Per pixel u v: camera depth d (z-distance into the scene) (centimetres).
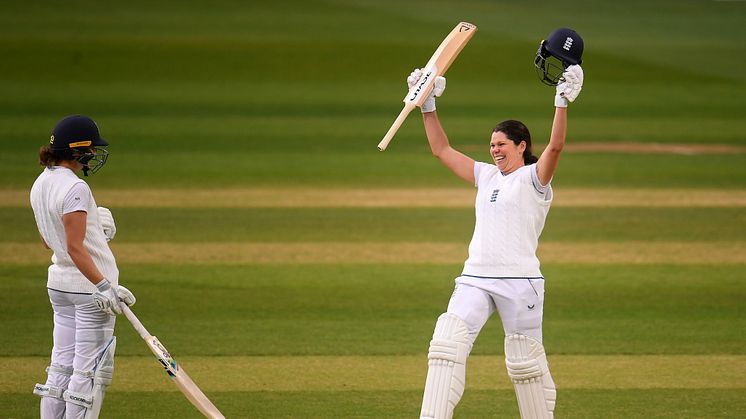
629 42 10338
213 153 5581
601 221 4200
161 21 10869
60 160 1970
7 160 5291
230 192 4672
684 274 3441
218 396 2355
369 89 7956
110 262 1989
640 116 6969
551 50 1953
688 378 2488
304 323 2912
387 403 2319
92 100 7250
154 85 7925
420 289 3269
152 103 7188
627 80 8431
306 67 8781
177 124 6431
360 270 3475
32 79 8019
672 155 5678
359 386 2427
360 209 4391
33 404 2270
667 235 3975
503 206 1992
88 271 1888
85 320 1956
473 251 2022
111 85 7875
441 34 10481
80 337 1958
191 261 3541
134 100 7294
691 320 2959
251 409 2275
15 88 7638
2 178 4862
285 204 4453
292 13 11675
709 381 2467
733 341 2773
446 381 1923
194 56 9125
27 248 3684
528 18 11794
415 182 4962
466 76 8475
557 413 2258
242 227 4041
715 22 11906
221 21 11012
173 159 5403
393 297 3180
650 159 5556
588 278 3394
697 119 6888
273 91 7788
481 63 8975
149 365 2562
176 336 2784
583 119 6819
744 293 3228
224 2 12288
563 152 5731
